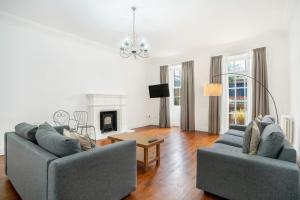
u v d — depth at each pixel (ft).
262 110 14.74
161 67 21.91
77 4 9.80
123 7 10.08
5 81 11.47
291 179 4.99
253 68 15.24
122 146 6.23
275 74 14.52
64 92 14.62
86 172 4.97
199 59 19.08
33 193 5.28
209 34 14.35
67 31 13.82
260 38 14.98
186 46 17.51
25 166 5.80
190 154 11.48
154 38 15.25
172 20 11.79
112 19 11.69
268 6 10.03
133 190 6.78
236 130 11.36
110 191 5.76
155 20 11.80
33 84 12.78
